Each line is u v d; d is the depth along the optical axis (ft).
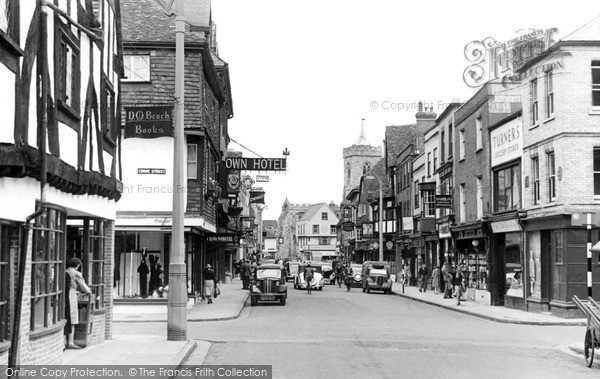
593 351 44.93
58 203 37.60
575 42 82.28
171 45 90.53
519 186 95.71
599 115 81.92
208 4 108.27
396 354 50.34
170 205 90.48
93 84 44.55
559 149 83.05
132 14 92.63
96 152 45.42
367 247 233.35
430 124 186.60
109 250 55.01
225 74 126.52
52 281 38.83
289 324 74.84
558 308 83.35
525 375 41.39
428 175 153.38
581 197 81.35
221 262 194.80
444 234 135.13
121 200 90.12
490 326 75.61
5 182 29.55
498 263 105.60
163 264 90.63
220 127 128.36
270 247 526.57
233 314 84.48
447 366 44.65
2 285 30.73
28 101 30.91
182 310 54.54
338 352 51.01
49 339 37.50
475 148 115.03
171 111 79.71
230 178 131.23
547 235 89.25
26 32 30.89
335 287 190.39
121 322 77.25
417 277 171.12
